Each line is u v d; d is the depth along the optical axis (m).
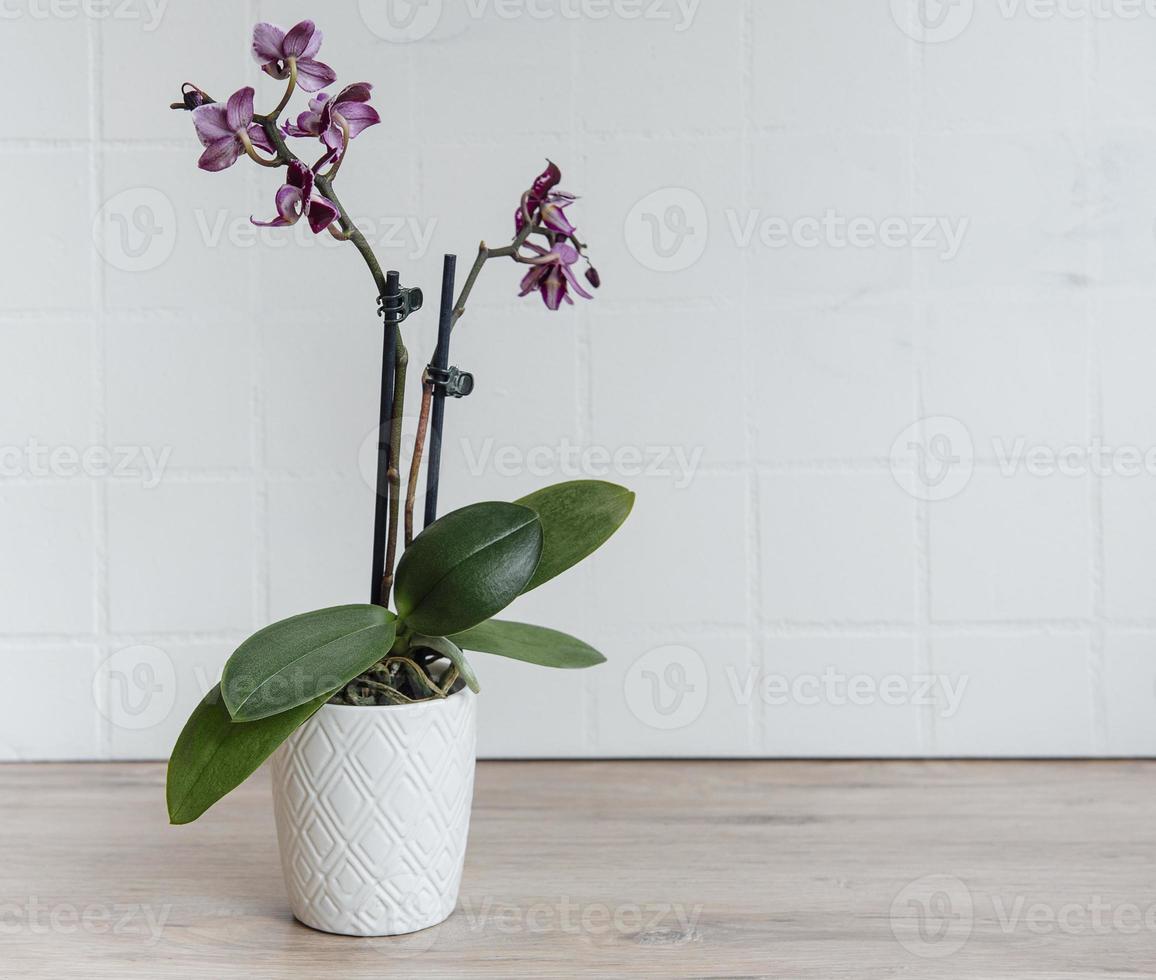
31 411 1.21
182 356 1.21
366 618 0.83
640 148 1.20
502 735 1.25
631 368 1.22
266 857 1.01
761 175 1.20
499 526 0.82
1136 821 1.07
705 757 1.26
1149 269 1.21
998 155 1.20
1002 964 0.81
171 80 1.19
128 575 1.23
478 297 1.21
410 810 0.84
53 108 1.19
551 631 0.95
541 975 0.79
